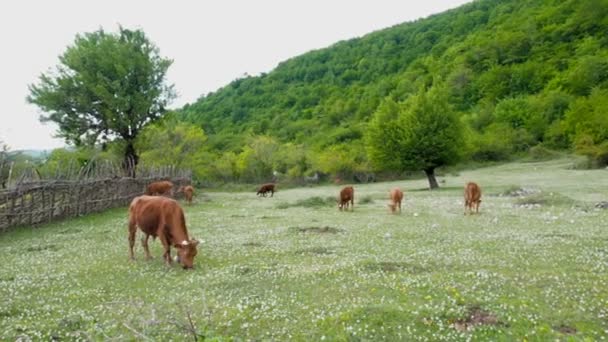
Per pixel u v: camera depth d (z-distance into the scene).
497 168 59.53
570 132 66.38
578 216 18.91
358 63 139.12
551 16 106.25
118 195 29.56
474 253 12.24
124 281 10.66
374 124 43.59
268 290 9.43
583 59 82.50
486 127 80.69
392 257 12.08
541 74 91.62
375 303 8.11
